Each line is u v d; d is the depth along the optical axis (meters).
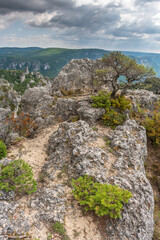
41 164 17.23
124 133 17.50
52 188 11.90
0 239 7.48
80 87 35.62
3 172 10.89
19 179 10.74
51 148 19.03
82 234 8.78
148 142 20.78
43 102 31.91
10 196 10.28
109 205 8.35
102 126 20.91
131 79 23.62
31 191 10.72
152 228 10.16
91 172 11.99
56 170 14.25
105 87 35.84
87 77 36.44
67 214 9.80
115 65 23.47
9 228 8.09
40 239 8.11
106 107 22.52
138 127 19.12
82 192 10.31
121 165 13.55
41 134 25.36
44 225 8.96
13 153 19.27
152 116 23.36
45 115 29.94
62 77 35.31
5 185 10.11
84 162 12.97
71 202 10.67
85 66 36.94
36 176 14.64
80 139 15.80
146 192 11.17
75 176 12.62
